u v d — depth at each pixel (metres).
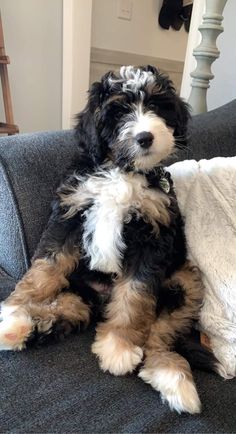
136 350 0.44
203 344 0.49
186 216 0.57
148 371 0.42
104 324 0.48
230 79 1.04
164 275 0.50
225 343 0.47
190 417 0.38
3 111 1.16
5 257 0.56
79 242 0.52
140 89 0.50
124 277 0.50
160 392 0.40
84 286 0.54
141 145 0.48
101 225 0.50
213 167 0.59
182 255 0.54
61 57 1.25
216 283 0.51
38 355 0.43
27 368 0.41
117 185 0.51
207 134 0.72
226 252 0.53
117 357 0.42
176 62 1.62
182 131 0.55
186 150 0.63
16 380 0.39
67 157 0.57
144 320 0.48
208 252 0.53
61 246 0.51
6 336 0.42
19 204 0.53
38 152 0.55
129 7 1.40
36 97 1.25
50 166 0.55
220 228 0.55
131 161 0.50
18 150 0.54
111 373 0.42
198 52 0.81
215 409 0.39
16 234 0.54
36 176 0.54
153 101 0.51
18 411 0.36
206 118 0.75
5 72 1.02
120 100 0.50
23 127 1.26
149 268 0.48
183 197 0.58
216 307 0.50
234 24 0.98
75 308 0.50
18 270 0.56
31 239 0.54
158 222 0.50
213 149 0.72
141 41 1.49
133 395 0.39
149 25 1.48
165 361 0.42
